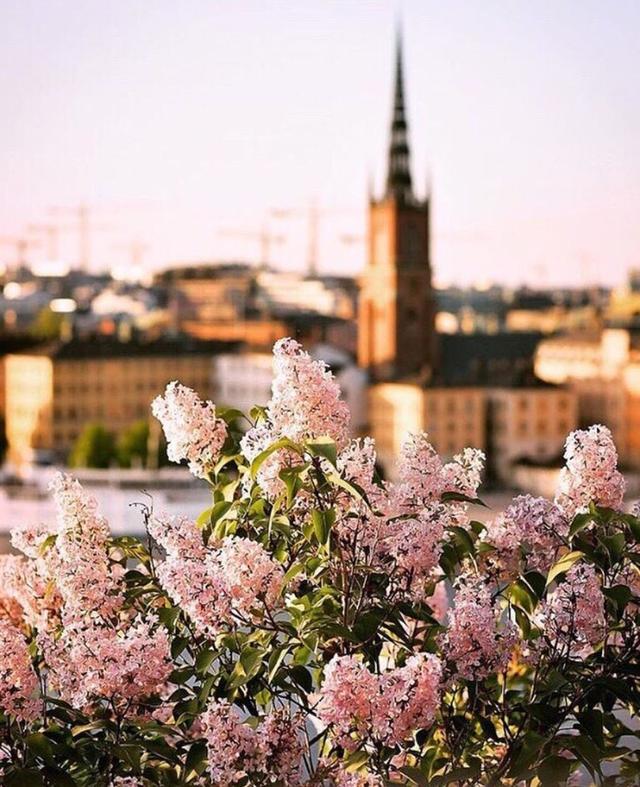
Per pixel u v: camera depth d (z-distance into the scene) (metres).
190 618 9.82
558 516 9.86
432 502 9.77
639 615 9.43
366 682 8.54
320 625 9.04
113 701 9.09
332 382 9.54
